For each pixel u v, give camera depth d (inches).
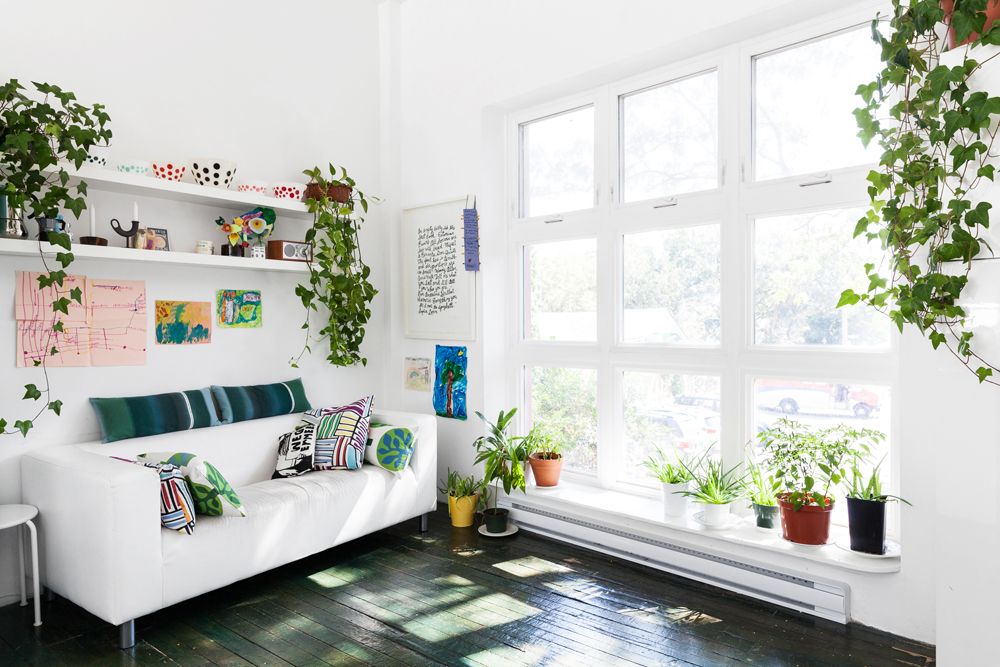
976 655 72.9
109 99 117.2
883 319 100.3
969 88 72.5
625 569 118.0
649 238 129.6
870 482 97.0
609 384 134.9
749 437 114.7
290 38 147.6
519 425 152.5
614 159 133.1
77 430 113.0
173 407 120.3
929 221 76.4
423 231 160.7
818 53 106.6
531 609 102.1
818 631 93.9
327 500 117.3
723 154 116.6
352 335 154.5
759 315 114.2
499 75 143.5
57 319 109.8
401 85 167.2
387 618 99.6
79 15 113.4
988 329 71.3
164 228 124.4
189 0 129.2
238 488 116.6
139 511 90.8
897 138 83.9
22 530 103.0
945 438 75.0
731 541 106.4
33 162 95.8
